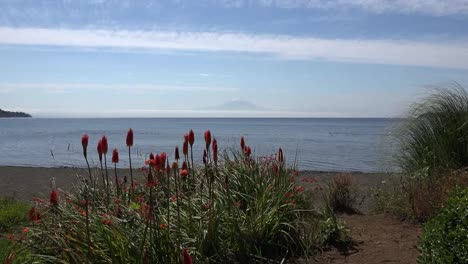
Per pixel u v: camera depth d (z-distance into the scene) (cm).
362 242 620
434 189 763
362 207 952
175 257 454
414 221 751
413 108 1019
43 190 1466
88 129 10150
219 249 520
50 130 9706
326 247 590
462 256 374
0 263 502
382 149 1058
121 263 436
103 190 588
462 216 397
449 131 952
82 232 455
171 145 4119
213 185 576
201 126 12494
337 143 4500
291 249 557
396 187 880
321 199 922
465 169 871
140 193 612
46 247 456
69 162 2570
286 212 584
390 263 536
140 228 482
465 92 1012
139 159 2475
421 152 963
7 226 770
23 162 2836
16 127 12338
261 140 4956
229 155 946
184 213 546
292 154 3117
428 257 427
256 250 537
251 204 592
